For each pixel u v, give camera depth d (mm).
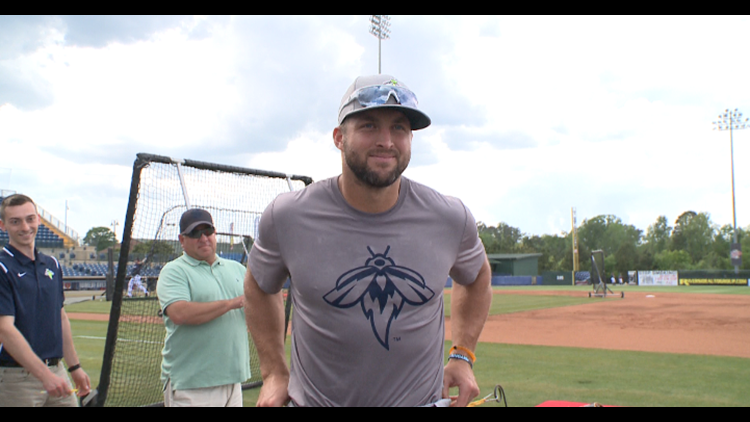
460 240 1977
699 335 12312
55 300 3908
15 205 3668
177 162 5070
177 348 3752
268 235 1891
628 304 22969
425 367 1896
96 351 10070
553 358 9148
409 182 1913
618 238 110188
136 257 4969
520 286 56344
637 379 7410
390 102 1715
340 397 1847
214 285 3871
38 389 3779
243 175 5793
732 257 50688
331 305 1810
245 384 6219
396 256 1826
